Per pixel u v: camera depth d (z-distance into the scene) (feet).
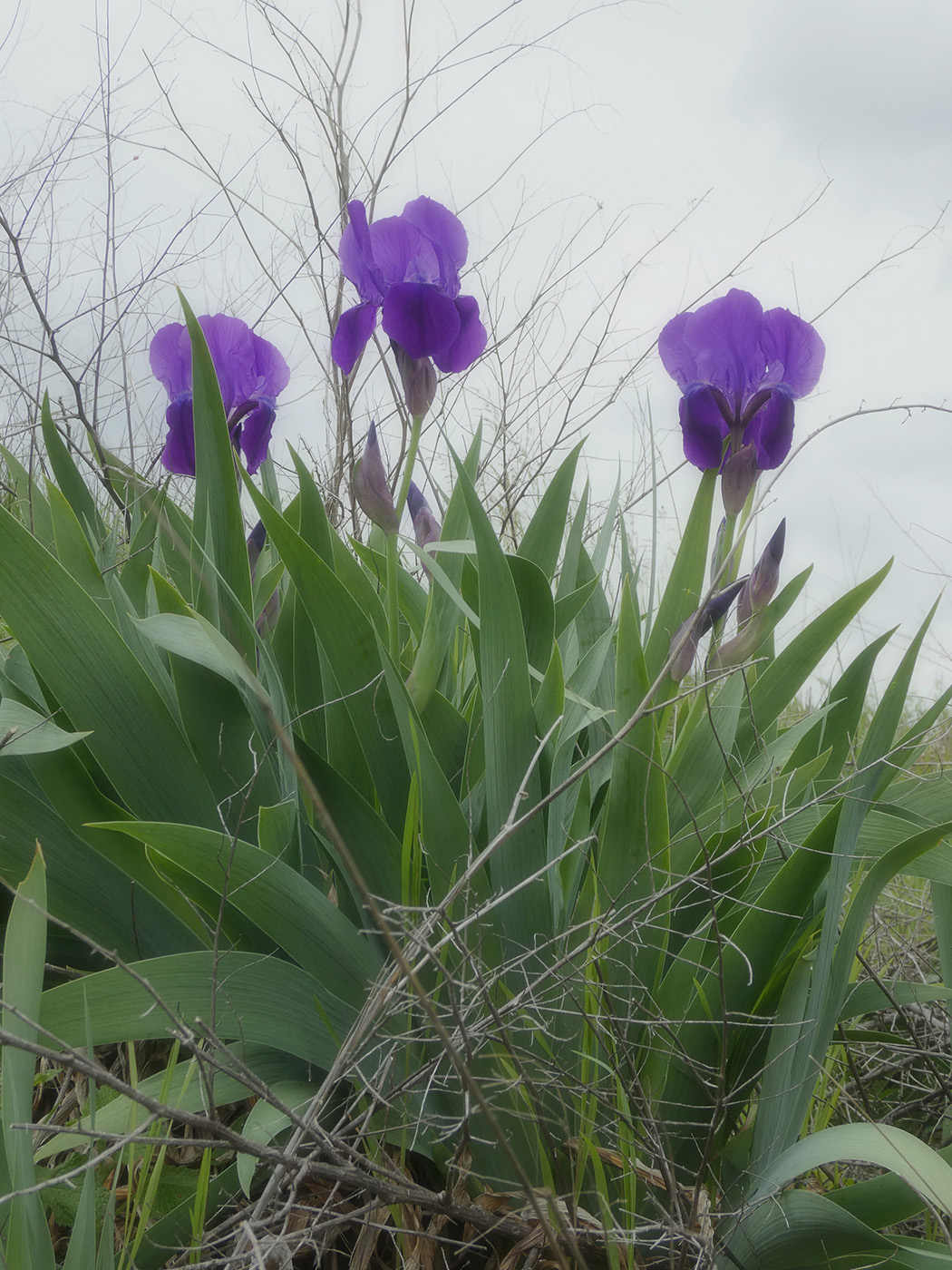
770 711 2.36
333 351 2.21
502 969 1.67
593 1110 1.67
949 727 2.27
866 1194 1.68
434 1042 1.74
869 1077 2.10
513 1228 1.61
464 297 2.21
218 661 1.94
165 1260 1.64
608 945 1.77
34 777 2.02
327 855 2.05
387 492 2.11
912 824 1.97
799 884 1.77
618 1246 1.60
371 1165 1.53
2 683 2.10
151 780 1.94
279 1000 1.71
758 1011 1.86
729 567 2.21
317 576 1.92
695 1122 1.78
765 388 2.20
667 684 2.07
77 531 2.20
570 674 2.39
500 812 1.82
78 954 1.96
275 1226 1.63
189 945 1.97
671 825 2.15
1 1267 1.36
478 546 1.83
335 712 2.06
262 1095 1.47
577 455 2.52
